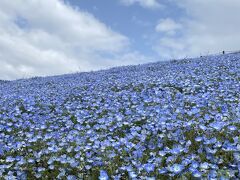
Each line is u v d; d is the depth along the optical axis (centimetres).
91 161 695
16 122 1132
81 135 900
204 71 1711
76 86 1783
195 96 1176
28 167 717
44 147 836
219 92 1240
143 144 773
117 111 1126
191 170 577
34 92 1745
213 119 895
